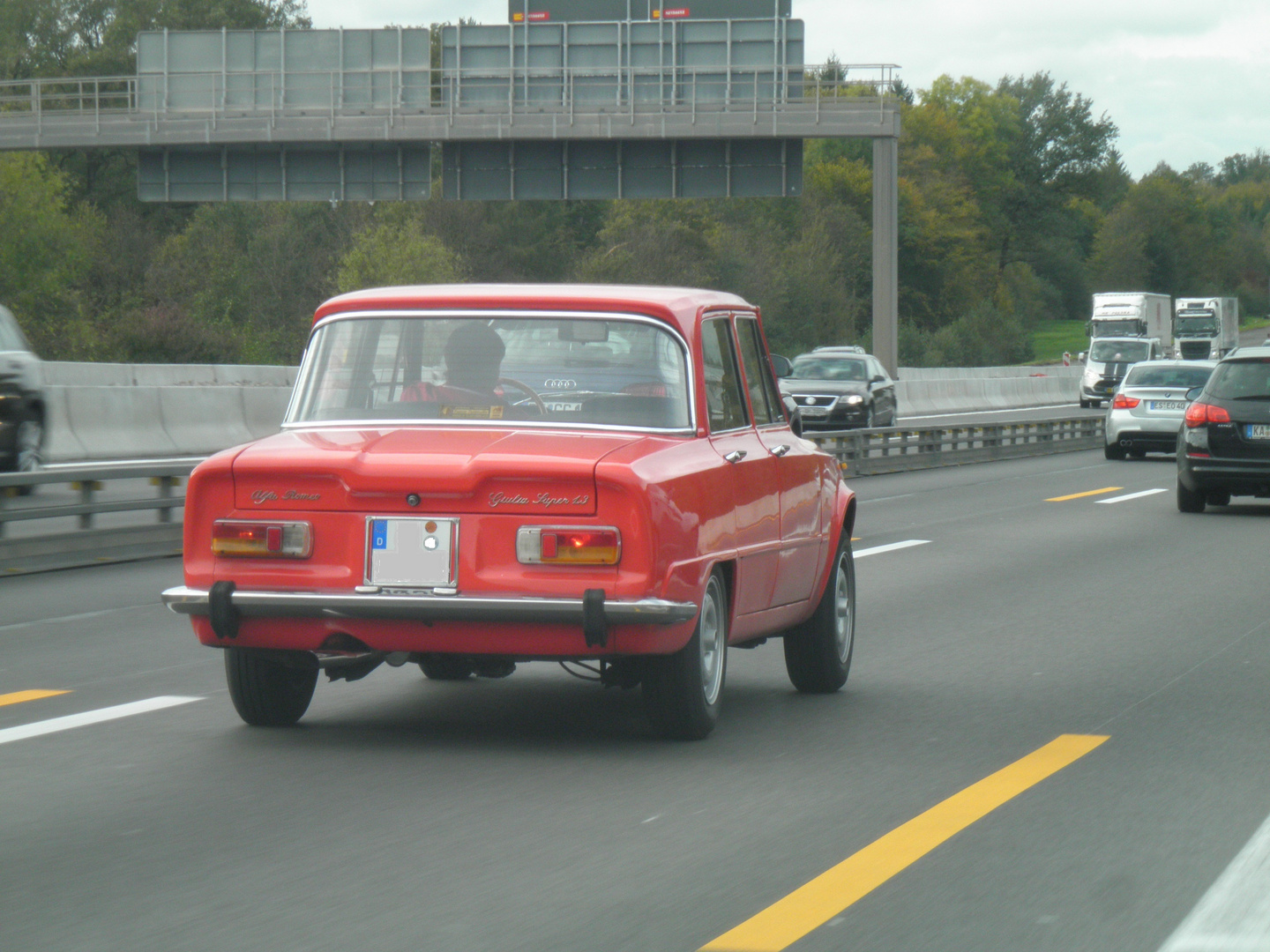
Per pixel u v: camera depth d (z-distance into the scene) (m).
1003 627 15.31
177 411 40.31
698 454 9.78
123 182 126.81
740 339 11.10
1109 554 21.73
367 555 9.20
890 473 38.78
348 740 10.04
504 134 61.34
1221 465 27.56
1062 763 9.45
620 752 9.72
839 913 6.53
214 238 112.19
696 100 62.09
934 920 6.45
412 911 6.53
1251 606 16.77
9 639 14.41
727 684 12.32
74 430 36.84
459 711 11.07
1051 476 37.91
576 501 9.05
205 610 9.35
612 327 10.00
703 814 8.20
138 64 64.50
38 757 9.48
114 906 6.59
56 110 63.53
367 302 10.23
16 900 6.67
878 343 60.22
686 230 127.00
